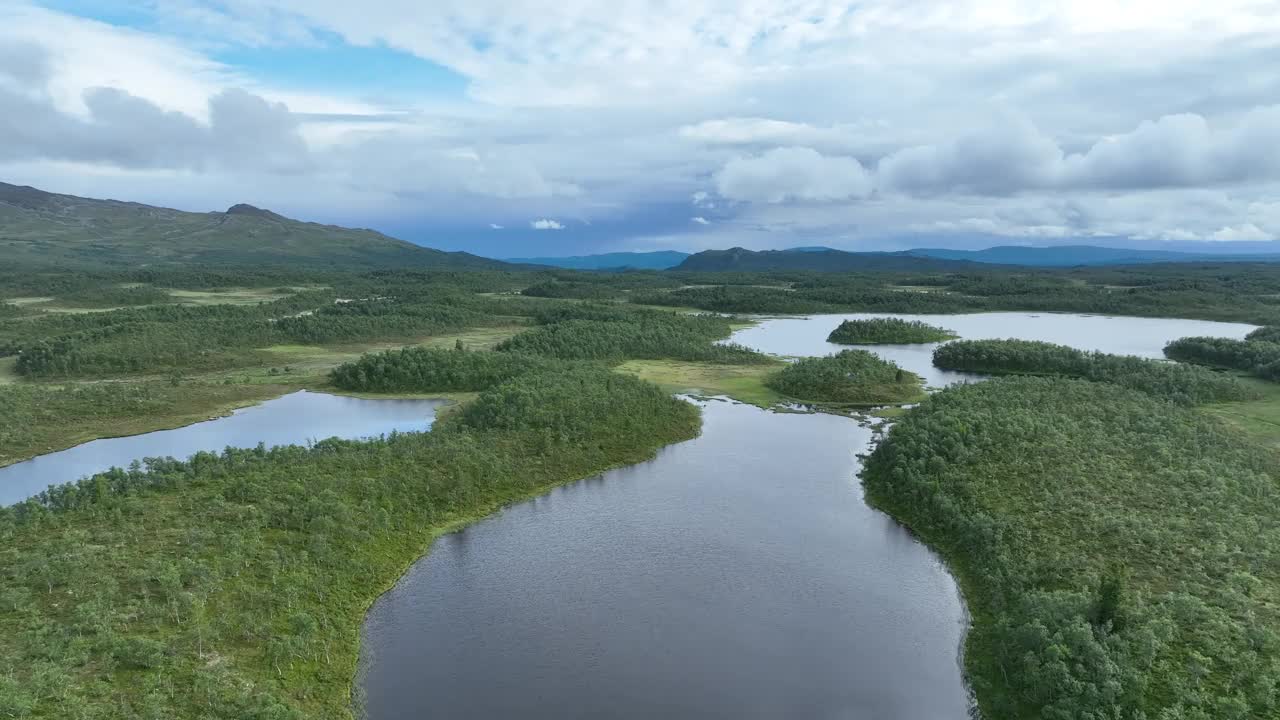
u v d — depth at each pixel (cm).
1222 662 4822
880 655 5759
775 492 9169
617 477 9775
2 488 9481
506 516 8438
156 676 4697
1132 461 8312
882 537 7831
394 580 6888
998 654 5412
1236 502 7238
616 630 6091
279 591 5950
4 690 4181
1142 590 5716
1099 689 4544
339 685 5275
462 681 5400
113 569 5856
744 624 6188
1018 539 6688
